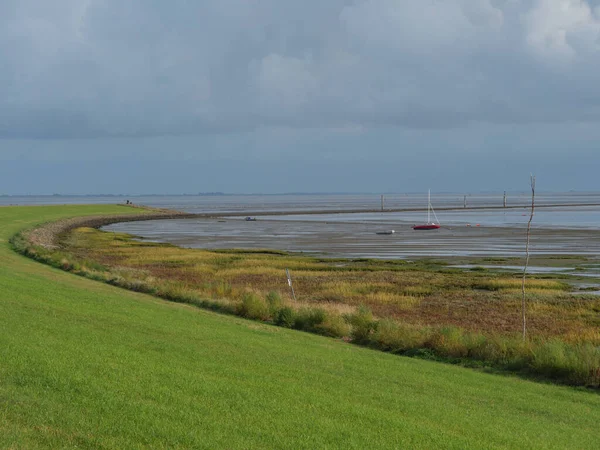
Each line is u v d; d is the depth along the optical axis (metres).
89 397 13.08
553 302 50.16
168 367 16.62
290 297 51.34
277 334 28.53
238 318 35.69
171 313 30.77
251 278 65.81
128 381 14.60
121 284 48.00
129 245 107.75
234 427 12.27
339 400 15.20
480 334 30.94
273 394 15.02
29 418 11.52
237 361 18.94
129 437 11.24
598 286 60.69
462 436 13.34
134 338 20.77
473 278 65.88
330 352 24.17
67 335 19.48
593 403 19.47
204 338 23.20
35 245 83.75
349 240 123.56
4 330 18.81
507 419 15.74
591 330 38.44
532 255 92.44
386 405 15.41
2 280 33.22
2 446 10.17
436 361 26.69
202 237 131.38
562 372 23.62
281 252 97.44
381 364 22.34
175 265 77.69
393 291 56.66
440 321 42.06
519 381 22.44
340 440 12.14
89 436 11.07
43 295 29.62
